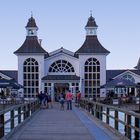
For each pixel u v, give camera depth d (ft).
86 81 258.78
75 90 258.57
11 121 71.10
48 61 261.24
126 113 58.95
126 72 269.44
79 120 103.81
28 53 257.55
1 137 58.70
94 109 113.19
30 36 263.90
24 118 97.14
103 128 81.30
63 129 80.02
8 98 198.18
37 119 107.86
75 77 258.37
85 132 74.28
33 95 256.93
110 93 222.89
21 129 78.69
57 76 259.60
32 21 266.77
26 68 258.37
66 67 261.24
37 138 65.26
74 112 144.36
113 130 72.28
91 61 259.39
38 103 168.76
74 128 81.92
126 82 194.70
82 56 259.19
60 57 260.83
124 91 255.50
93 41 263.90
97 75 258.98
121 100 187.01
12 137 65.67
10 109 67.10
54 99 256.73
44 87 258.16
